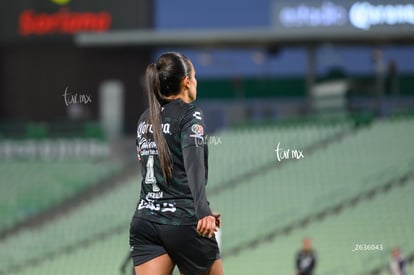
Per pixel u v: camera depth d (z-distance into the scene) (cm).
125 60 10312
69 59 10362
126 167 8812
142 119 1475
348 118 8462
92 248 7288
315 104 8988
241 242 6838
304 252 5303
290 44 9688
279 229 6962
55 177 8825
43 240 7625
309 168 7894
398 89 10306
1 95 10419
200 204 1366
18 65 10419
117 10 10188
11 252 7419
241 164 8144
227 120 9212
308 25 9325
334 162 7900
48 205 8288
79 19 10269
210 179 8100
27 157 9281
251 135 8400
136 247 1452
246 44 9775
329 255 6266
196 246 1421
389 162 7725
